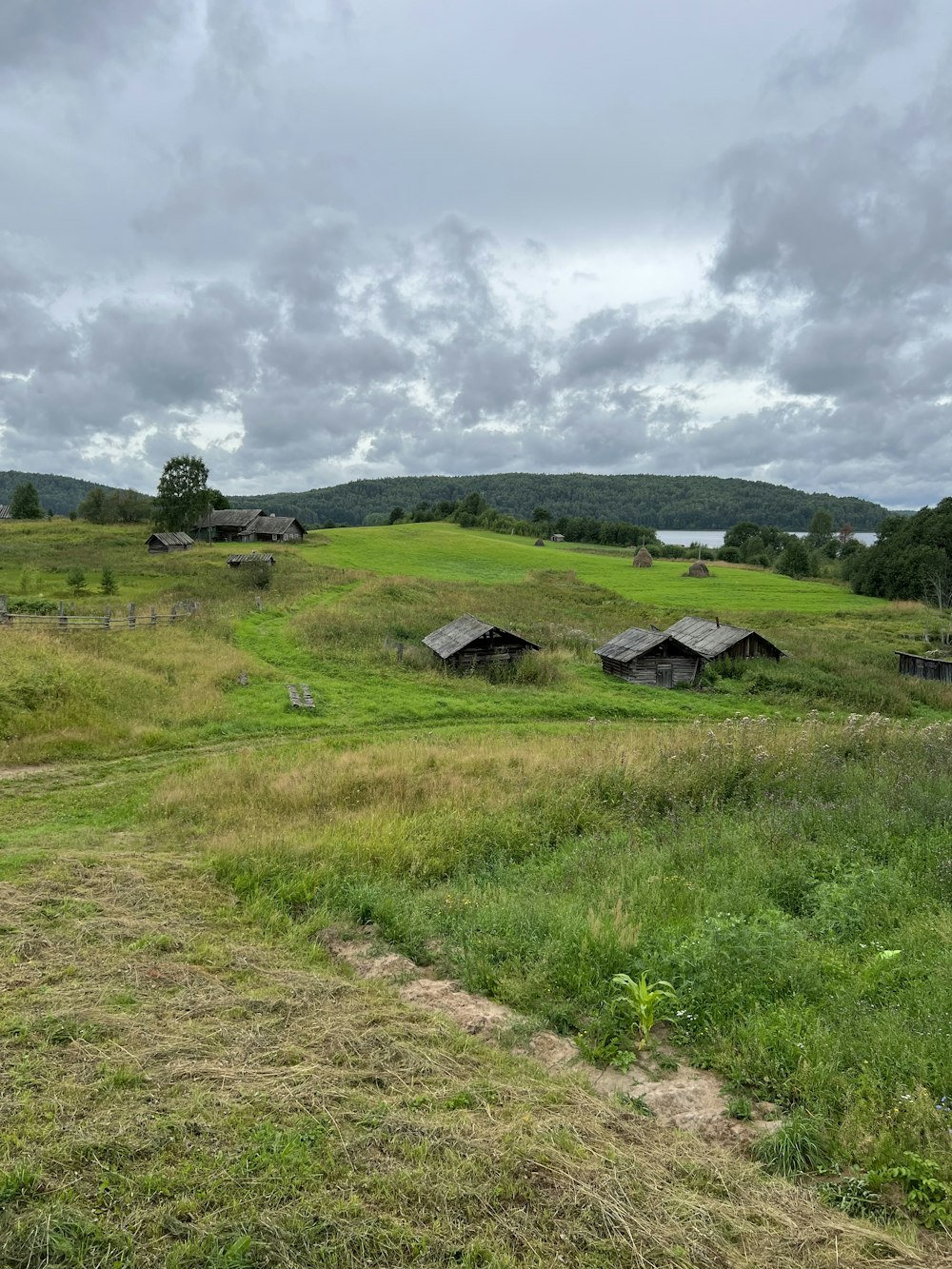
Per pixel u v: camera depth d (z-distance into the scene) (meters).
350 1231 4.23
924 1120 5.18
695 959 7.32
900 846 10.72
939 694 34.41
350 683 29.83
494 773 16.22
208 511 93.19
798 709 31.59
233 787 14.86
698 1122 5.48
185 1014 6.54
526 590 63.72
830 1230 4.45
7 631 24.69
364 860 10.80
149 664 26.47
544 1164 4.83
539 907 8.90
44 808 14.19
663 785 14.31
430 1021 6.69
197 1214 4.33
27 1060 5.64
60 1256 3.97
